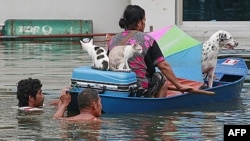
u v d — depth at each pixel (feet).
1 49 78.43
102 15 98.17
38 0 98.12
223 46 42.91
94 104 34.63
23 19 96.84
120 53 37.14
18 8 97.81
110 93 36.58
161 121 35.04
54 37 91.66
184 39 43.34
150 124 34.32
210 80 42.91
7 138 31.14
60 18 98.12
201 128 33.65
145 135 31.94
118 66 37.17
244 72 46.80
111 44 38.58
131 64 38.01
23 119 34.91
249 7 98.58
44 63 63.62
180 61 42.37
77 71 37.22
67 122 34.06
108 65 37.37
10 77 53.31
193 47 42.60
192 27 95.91
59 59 67.36
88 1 98.27
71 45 84.33
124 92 36.32
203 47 42.52
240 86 43.32
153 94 38.55
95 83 36.78
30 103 37.52
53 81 50.88
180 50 42.55
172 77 38.47
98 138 31.09
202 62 42.45
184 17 97.86
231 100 42.24
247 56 69.82
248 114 37.47
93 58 37.88
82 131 32.35
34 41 90.17
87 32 94.58
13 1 97.55
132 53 37.09
